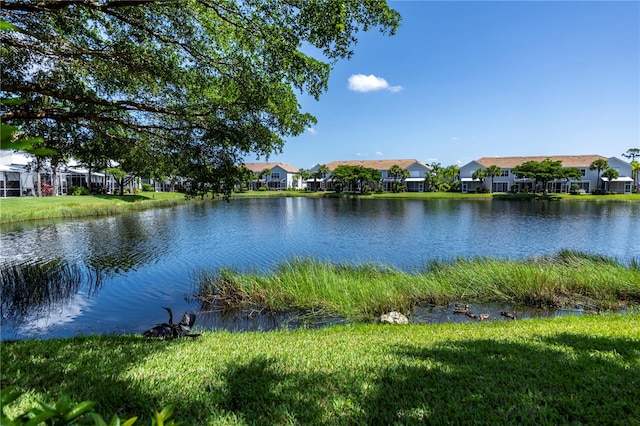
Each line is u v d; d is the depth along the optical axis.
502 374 3.47
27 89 5.60
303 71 6.32
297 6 5.48
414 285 9.45
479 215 31.64
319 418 2.73
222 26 6.37
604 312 8.18
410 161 77.88
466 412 2.79
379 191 73.38
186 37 6.59
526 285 9.28
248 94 6.88
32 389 3.07
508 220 27.70
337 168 73.56
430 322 7.68
